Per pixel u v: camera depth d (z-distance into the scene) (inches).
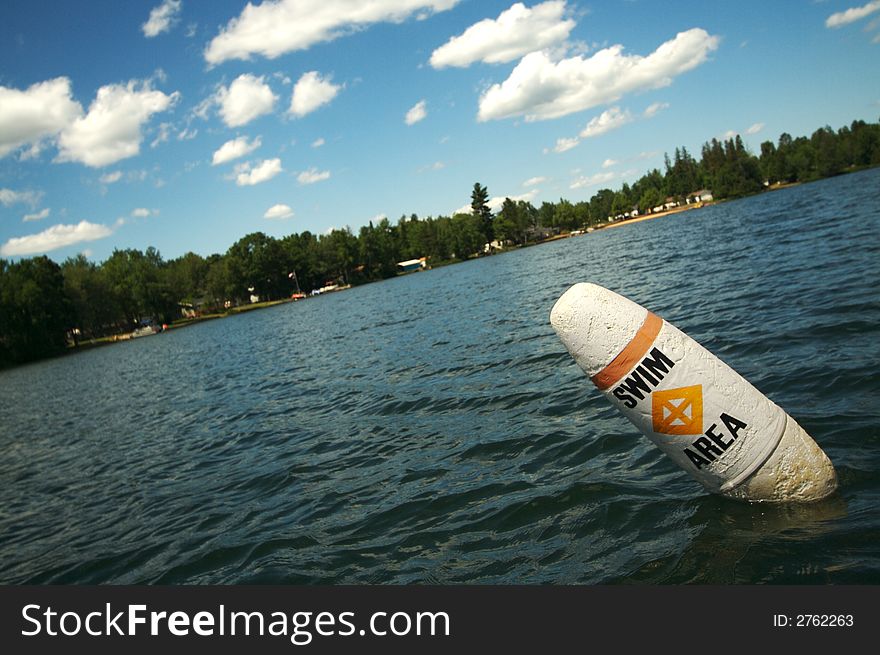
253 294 5743.1
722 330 521.7
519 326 797.2
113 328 4950.8
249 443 520.7
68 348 4222.4
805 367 368.2
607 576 205.9
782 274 749.9
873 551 183.0
